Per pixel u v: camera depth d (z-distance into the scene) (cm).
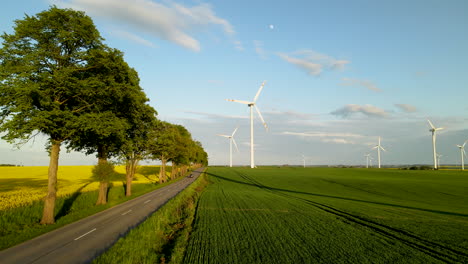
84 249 1225
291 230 1666
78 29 1786
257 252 1202
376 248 1336
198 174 10056
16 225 1703
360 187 5566
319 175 8900
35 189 3934
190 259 1080
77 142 2225
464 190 5100
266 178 7662
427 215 2489
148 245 1214
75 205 2545
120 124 2050
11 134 1569
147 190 4281
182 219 1970
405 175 8975
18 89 1499
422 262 1156
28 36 1712
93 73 2022
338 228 1766
